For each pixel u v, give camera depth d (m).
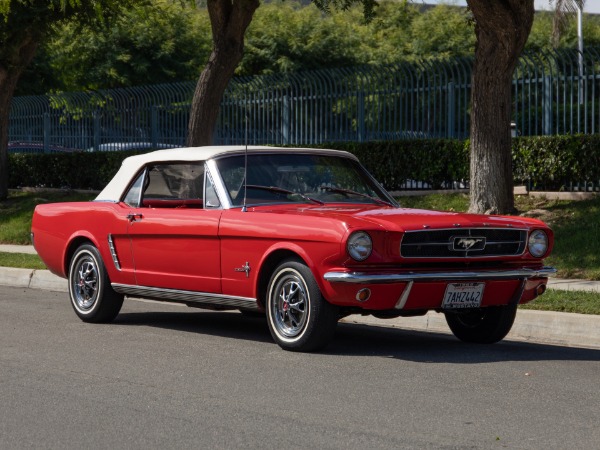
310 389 7.29
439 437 5.89
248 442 5.80
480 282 8.74
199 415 6.49
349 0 20.56
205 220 9.40
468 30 53.97
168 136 27.56
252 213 9.08
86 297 11.00
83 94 30.12
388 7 56.31
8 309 12.23
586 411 6.56
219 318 11.63
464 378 7.71
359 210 9.17
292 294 8.83
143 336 9.97
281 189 9.59
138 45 47.41
